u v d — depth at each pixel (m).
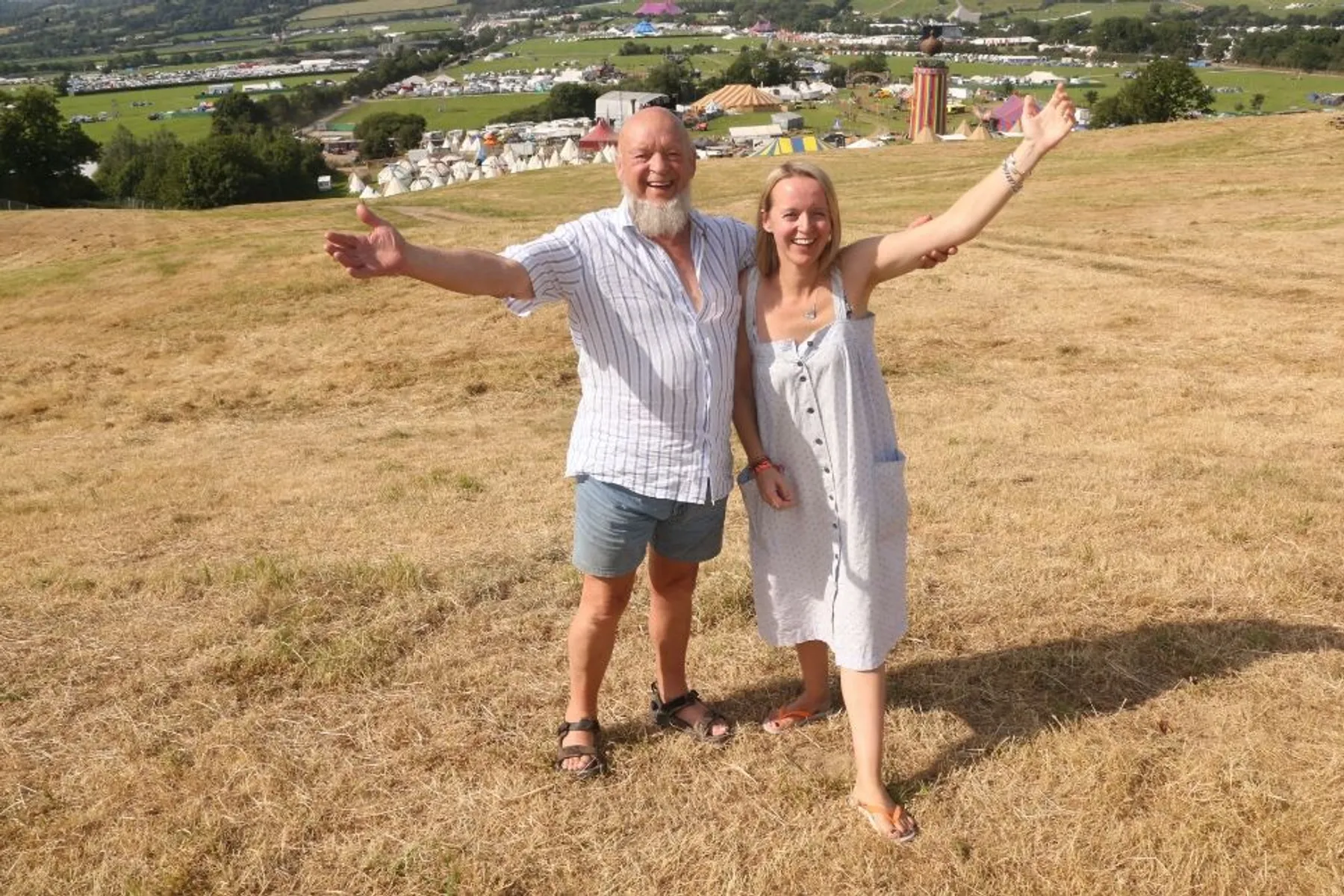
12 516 7.70
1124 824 3.06
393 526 6.54
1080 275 16.30
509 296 2.94
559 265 2.97
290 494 7.91
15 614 4.82
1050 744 3.46
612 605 3.34
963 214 2.96
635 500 3.15
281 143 85.75
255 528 6.80
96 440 12.17
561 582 4.91
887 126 107.75
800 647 3.58
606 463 3.12
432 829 3.15
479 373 13.98
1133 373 11.16
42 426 13.14
